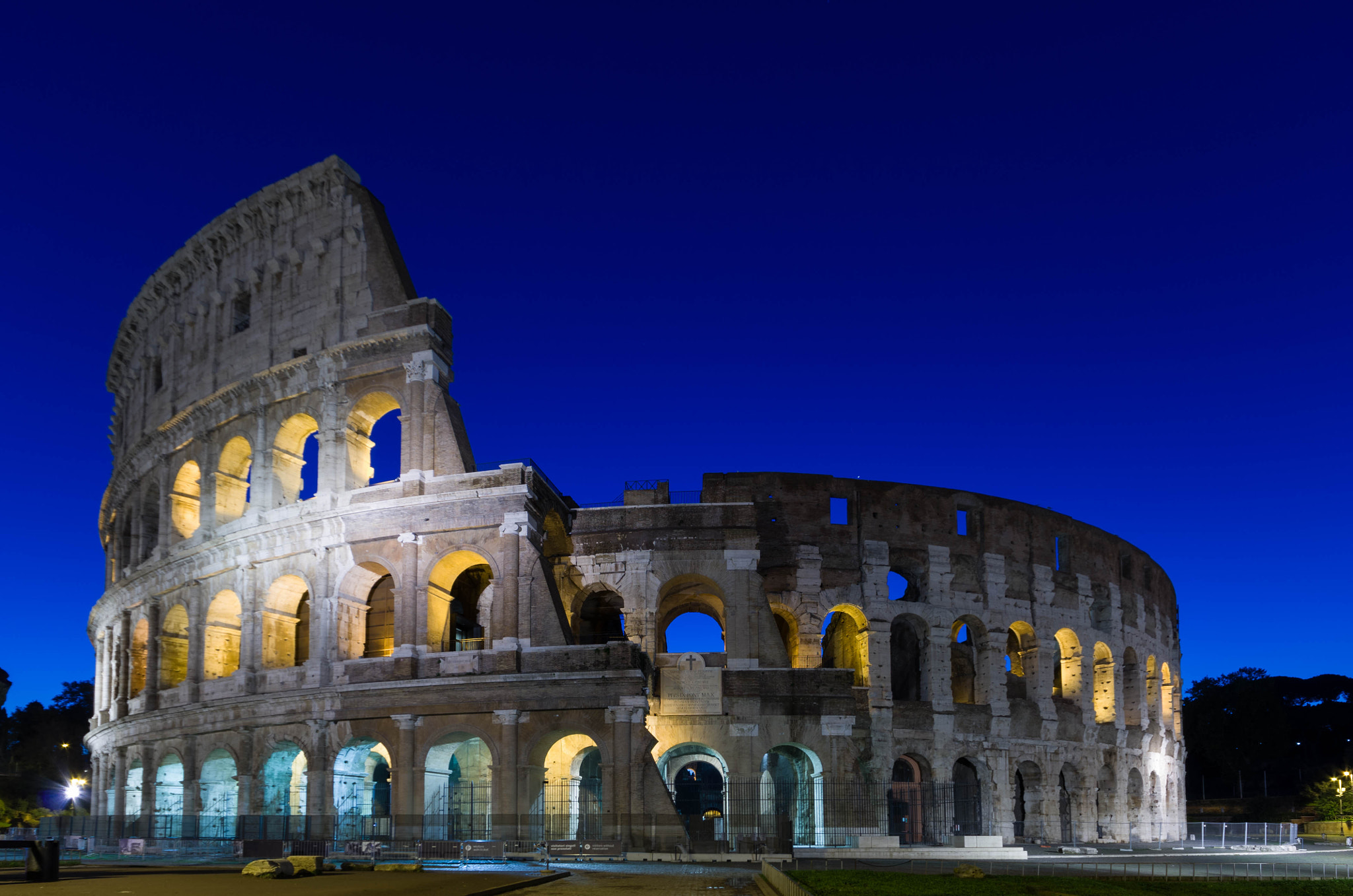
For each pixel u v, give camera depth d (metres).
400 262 73.31
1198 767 160.38
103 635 93.69
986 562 83.12
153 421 86.81
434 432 66.62
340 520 66.44
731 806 66.44
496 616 62.41
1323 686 185.62
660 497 75.12
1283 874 49.84
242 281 79.06
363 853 54.34
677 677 69.69
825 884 34.66
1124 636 94.00
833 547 78.50
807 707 69.38
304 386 71.19
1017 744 80.75
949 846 67.50
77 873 38.88
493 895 34.19
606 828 57.78
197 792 70.62
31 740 146.88
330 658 65.12
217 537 71.44
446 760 63.97
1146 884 39.41
